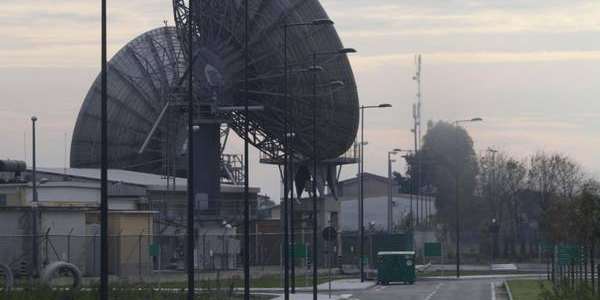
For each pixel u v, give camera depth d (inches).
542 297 2682.1
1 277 4116.6
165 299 3031.5
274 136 5930.1
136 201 6102.4
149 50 7057.1
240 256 6338.6
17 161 6028.5
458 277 5767.7
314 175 3858.3
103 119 1806.1
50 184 5792.3
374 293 4047.7
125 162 7071.9
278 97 5679.1
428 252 6338.6
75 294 2849.4
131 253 5007.4
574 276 4030.5
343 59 5895.7
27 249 4690.0
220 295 3383.4
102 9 1835.6
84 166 7455.7
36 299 2709.2
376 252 6210.6
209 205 5944.9
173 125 6284.5
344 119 6058.1
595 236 3095.5
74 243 4926.2
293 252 3917.3
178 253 5841.5
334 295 3868.1
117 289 3024.1
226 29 5511.8
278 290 4165.8
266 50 5565.9
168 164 6318.9
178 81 5944.9
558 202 4825.3
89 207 5103.3
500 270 6845.5
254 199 6648.6
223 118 5748.0
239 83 5590.6
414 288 4507.9
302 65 5644.7
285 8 5590.6
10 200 5644.7
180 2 5575.8
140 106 7007.9
